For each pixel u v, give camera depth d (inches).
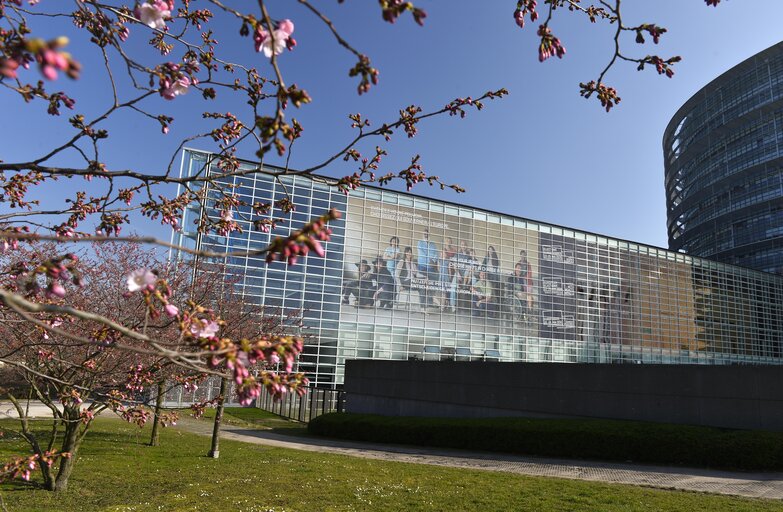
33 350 225.0
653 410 590.2
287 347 90.3
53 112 116.3
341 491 378.9
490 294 1569.9
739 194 2541.8
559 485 398.3
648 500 342.6
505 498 353.7
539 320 1614.2
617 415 615.8
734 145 2571.4
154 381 253.9
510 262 1622.8
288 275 1323.8
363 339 1382.9
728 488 394.9
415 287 1477.6
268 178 1325.0
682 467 489.4
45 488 374.0
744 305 2095.2
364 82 78.8
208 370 83.8
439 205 1566.2
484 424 631.8
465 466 513.3
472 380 759.1
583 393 645.9
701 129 2770.7
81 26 119.9
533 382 693.3
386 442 706.8
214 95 132.2
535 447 581.6
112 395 219.6
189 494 367.6
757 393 524.7
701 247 2839.6
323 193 1403.8
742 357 2017.7
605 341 1706.4
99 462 484.4
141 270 92.0
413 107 141.5
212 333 92.6
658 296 1857.8
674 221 3208.7
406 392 849.5
